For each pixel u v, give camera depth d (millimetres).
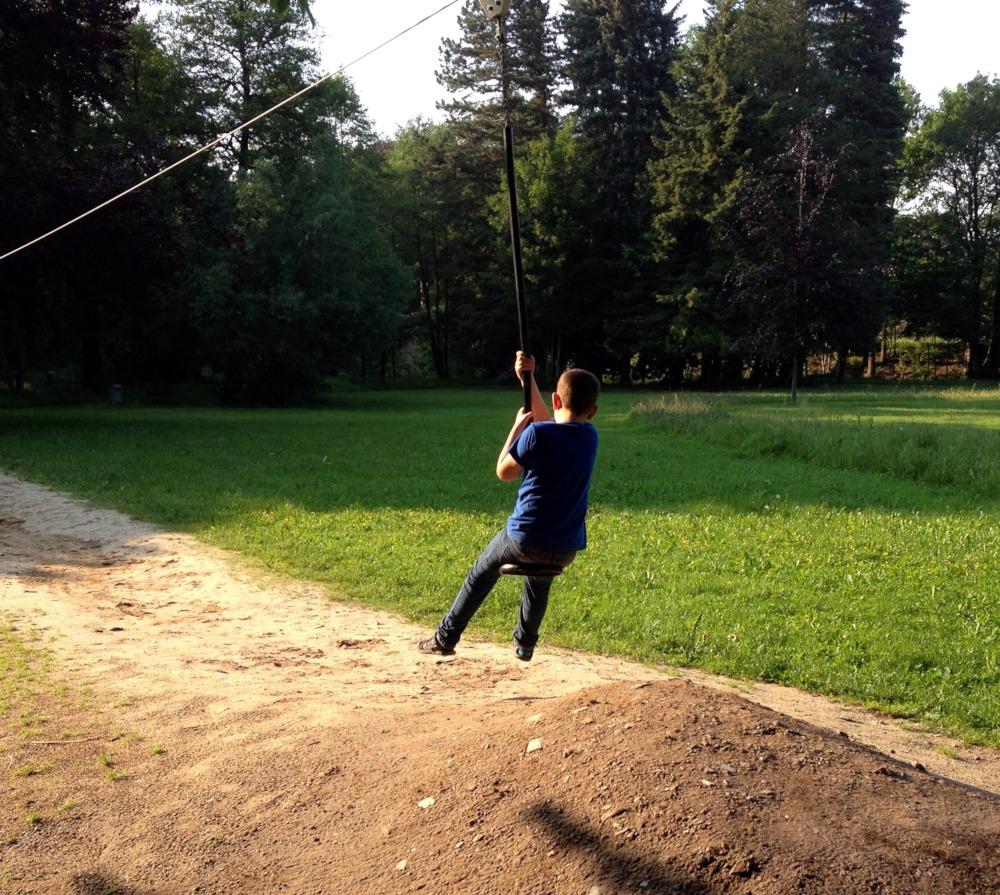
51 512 14953
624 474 18906
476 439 26781
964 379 66500
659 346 55406
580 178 58031
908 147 67875
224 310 40562
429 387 64125
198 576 10961
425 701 6133
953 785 3979
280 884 3902
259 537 12797
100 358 47500
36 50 27516
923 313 66062
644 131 57844
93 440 25094
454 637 5574
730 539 12336
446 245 66000
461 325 63094
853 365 73625
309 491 16656
